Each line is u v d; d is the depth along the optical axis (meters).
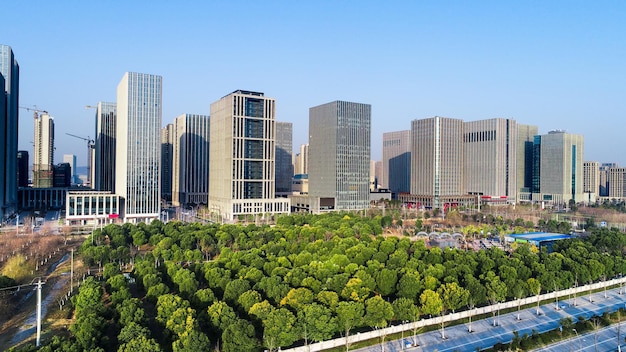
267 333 148.12
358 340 162.38
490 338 168.38
